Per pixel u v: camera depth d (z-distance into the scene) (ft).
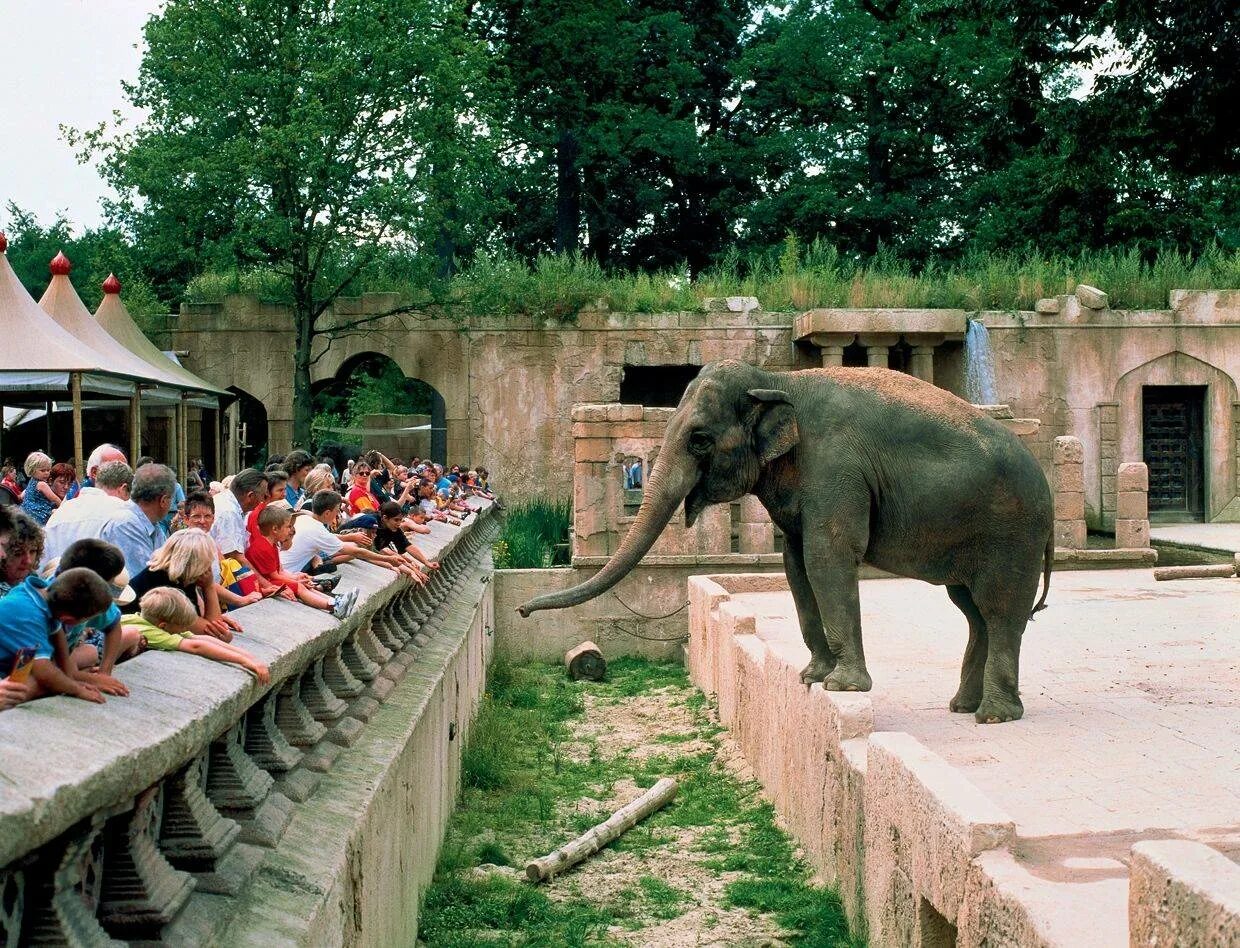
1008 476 29.22
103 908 10.43
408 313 89.51
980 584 29.66
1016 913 16.52
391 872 19.71
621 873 30.30
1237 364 89.40
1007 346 88.38
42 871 9.16
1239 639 40.86
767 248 136.98
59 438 79.66
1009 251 120.78
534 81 129.49
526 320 88.79
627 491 76.18
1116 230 121.49
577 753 43.91
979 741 27.25
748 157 145.07
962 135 142.10
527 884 29.14
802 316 84.74
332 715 18.95
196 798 12.36
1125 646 39.83
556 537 77.51
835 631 29.40
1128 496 64.03
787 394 30.32
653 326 88.12
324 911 13.08
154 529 21.18
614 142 131.95
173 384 63.31
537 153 139.95
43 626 10.61
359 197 83.25
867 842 24.26
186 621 13.71
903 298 89.30
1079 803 22.13
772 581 57.57
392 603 29.32
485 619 54.54
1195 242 121.29
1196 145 62.13
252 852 12.98
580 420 62.54
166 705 11.18
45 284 157.58
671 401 96.37
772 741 36.27
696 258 151.84
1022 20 63.16
